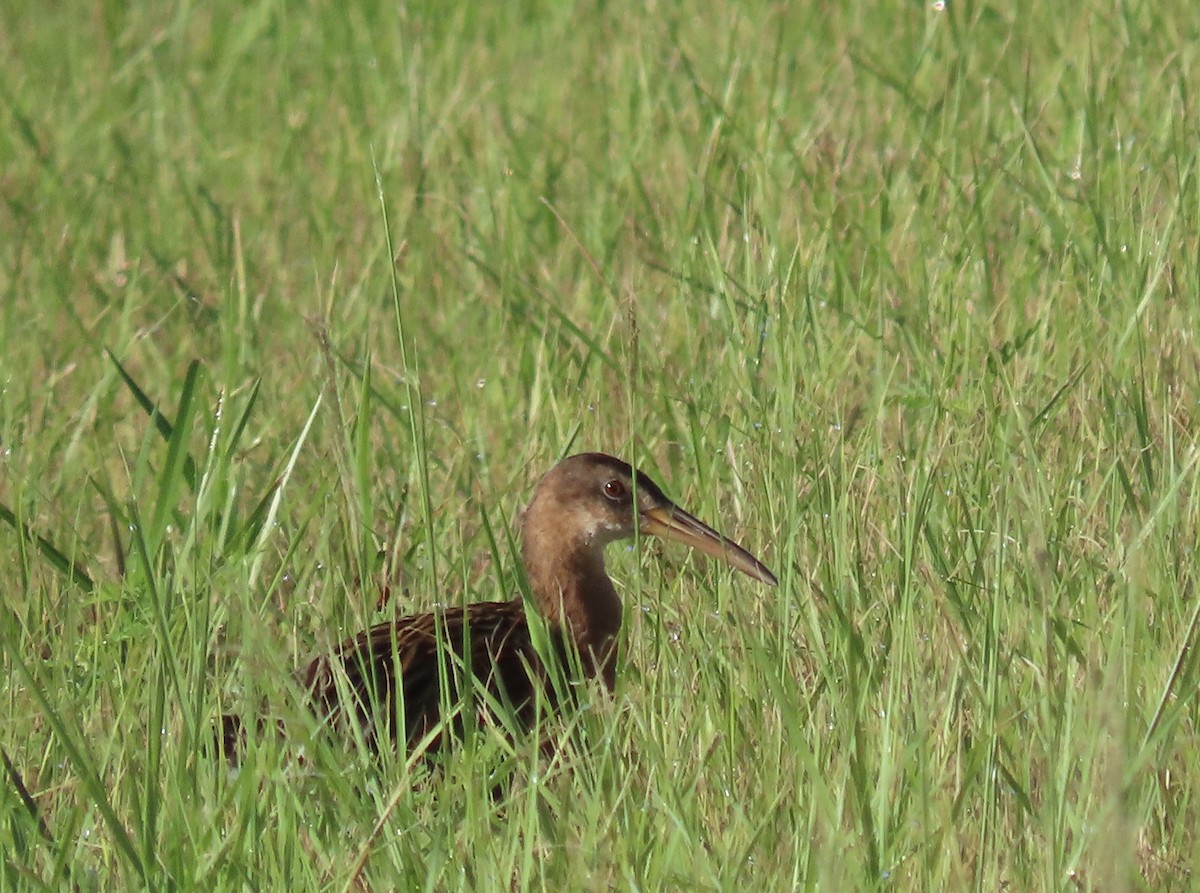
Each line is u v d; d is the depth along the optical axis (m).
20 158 24.72
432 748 12.30
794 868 9.79
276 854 10.14
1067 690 10.77
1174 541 12.72
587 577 13.84
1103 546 13.15
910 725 10.97
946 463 14.08
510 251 19.27
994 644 11.24
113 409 17.95
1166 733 10.25
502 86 25.38
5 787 10.52
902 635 11.26
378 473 15.29
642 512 13.78
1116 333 15.66
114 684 11.95
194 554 12.94
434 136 22.22
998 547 11.98
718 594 13.14
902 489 13.43
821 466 13.69
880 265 17.36
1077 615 12.20
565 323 16.08
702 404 15.77
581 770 10.91
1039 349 15.90
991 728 10.60
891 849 9.91
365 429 13.88
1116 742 8.77
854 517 13.26
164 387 18.33
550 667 11.93
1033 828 10.27
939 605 11.94
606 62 25.66
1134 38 21.41
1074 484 13.75
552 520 13.86
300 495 14.30
